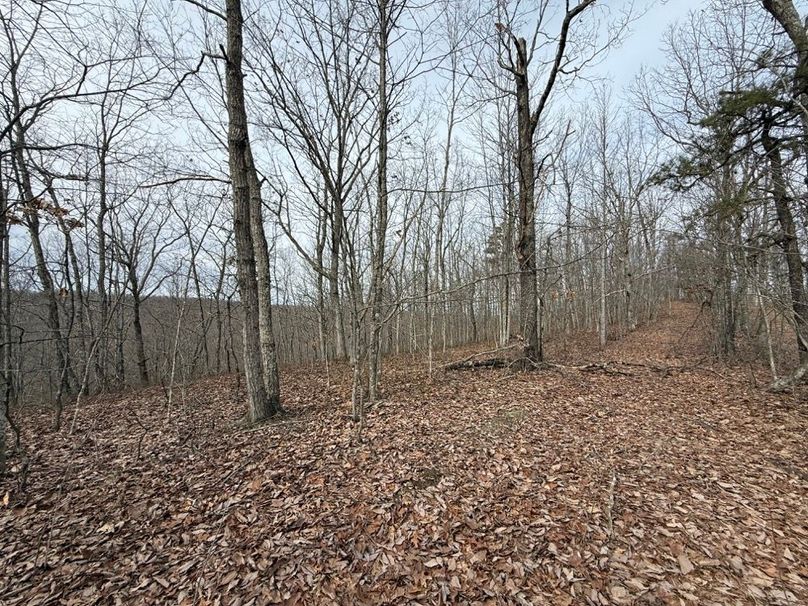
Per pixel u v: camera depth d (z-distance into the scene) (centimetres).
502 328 1648
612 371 966
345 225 557
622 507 374
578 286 2484
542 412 668
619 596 270
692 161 830
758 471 445
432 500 392
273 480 436
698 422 612
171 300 1579
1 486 450
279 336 2431
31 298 1243
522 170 980
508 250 1479
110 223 1383
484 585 284
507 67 931
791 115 693
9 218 550
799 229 745
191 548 330
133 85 471
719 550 313
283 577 294
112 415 805
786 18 684
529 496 397
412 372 1108
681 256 1384
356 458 486
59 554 327
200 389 1059
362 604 270
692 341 1631
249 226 636
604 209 1803
